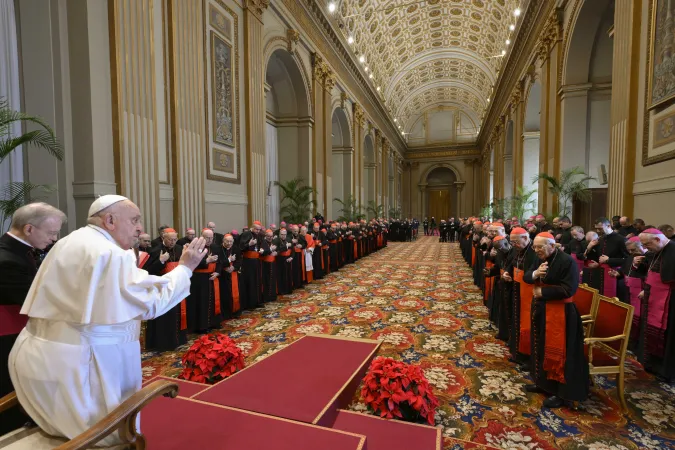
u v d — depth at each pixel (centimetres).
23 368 139
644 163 545
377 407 267
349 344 360
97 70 534
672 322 340
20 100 520
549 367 300
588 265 539
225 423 203
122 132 563
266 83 1245
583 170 913
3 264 227
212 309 499
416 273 969
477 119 3297
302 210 1239
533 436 267
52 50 516
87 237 145
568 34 899
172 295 153
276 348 438
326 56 1458
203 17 761
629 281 421
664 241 347
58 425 138
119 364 146
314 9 1277
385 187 2631
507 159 1875
